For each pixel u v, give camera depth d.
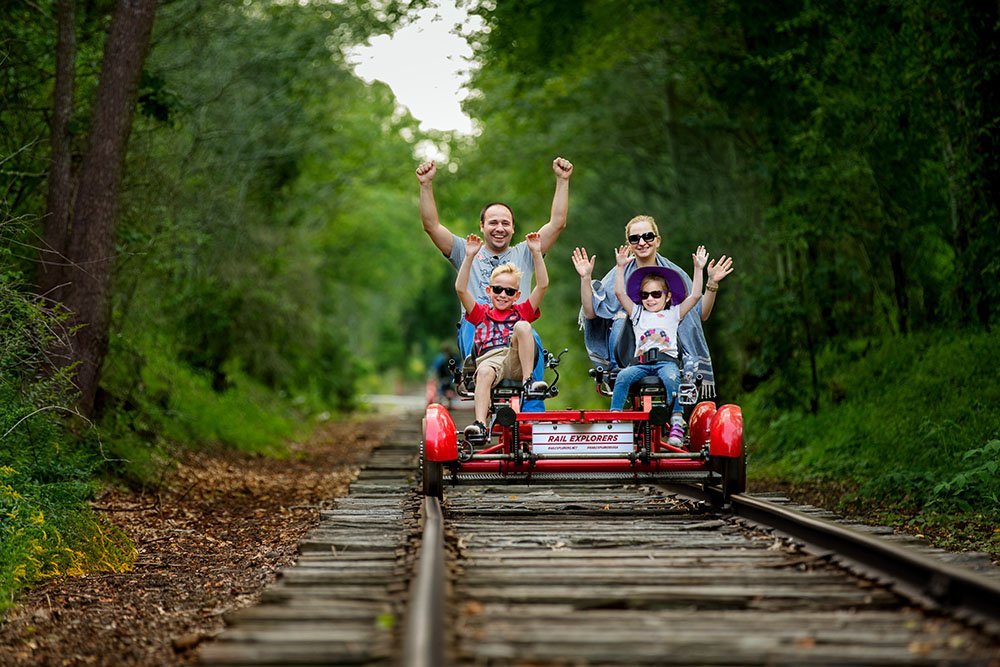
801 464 27.73
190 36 36.88
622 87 47.28
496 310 17.64
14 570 14.13
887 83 27.25
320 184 59.94
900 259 30.98
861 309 33.75
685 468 17.69
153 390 34.38
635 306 18.05
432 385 61.69
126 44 24.30
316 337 59.44
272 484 28.66
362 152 60.41
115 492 23.70
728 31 34.75
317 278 61.09
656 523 16.62
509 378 17.59
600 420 16.80
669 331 17.70
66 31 24.38
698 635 9.36
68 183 24.17
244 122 43.16
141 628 12.43
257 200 49.53
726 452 17.27
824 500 23.12
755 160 36.41
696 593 10.91
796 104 32.19
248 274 46.97
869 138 28.02
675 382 17.36
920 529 18.91
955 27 25.03
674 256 44.28
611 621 9.94
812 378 32.00
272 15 42.41
